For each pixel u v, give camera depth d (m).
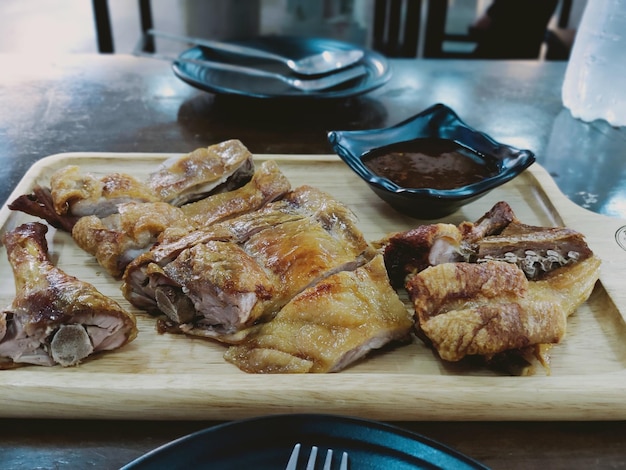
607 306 0.25
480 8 0.90
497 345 0.20
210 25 0.85
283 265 0.23
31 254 0.24
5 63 0.49
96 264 0.27
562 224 0.30
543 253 0.25
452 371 0.22
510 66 0.52
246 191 0.29
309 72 0.42
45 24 0.85
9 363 0.21
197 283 0.22
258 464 0.17
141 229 0.25
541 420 0.20
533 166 0.34
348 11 0.83
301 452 0.17
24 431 0.20
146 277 0.23
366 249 0.25
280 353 0.21
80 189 0.27
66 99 0.43
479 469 0.17
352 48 0.47
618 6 0.38
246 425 0.18
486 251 0.25
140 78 0.47
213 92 0.39
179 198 0.29
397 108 0.44
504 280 0.22
